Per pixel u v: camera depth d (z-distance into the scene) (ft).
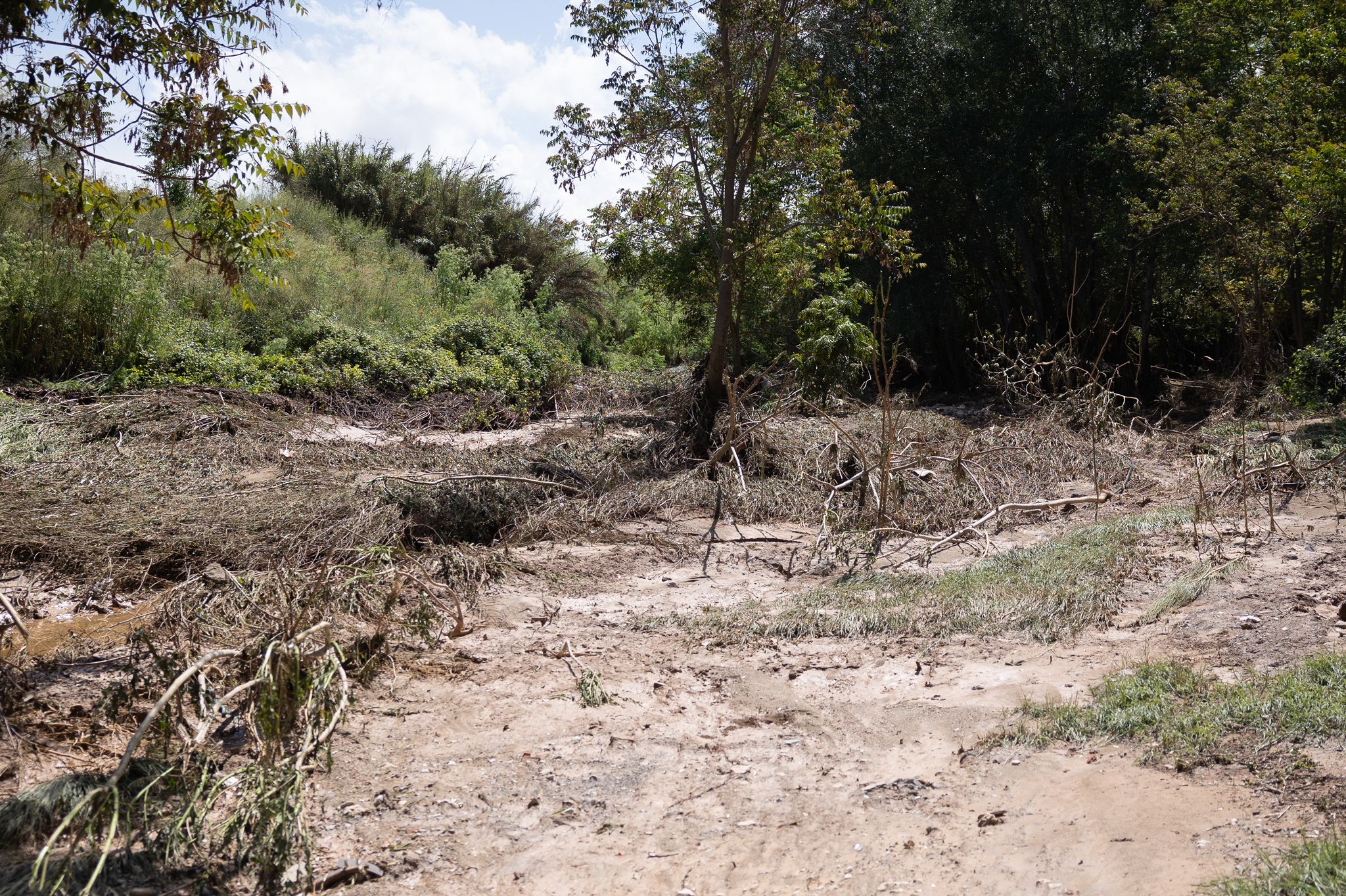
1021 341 74.28
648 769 15.89
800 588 27.40
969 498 35.76
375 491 31.81
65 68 21.34
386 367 55.72
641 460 42.32
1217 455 38.91
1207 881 10.98
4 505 28.81
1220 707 15.34
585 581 27.84
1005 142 76.95
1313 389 50.39
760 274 55.88
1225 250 65.62
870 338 51.49
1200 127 62.18
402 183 96.73
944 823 13.61
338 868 12.98
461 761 16.07
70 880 11.93
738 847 13.43
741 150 47.16
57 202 23.41
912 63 80.59
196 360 50.72
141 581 24.67
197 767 14.61
